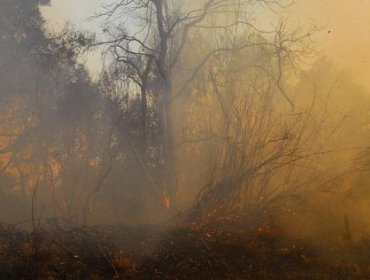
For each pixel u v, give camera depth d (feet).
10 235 25.79
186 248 25.61
